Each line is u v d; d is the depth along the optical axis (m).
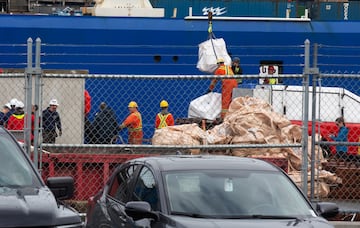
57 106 59.66
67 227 26.98
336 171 55.81
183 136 52.62
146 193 31.70
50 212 26.56
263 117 54.56
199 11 105.94
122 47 88.88
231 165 32.91
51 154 50.75
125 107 75.69
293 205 31.12
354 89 91.88
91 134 61.59
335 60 93.31
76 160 51.00
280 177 32.78
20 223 25.81
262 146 46.69
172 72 90.75
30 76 45.44
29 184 29.80
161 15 99.25
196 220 28.95
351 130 72.19
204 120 62.00
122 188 34.19
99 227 33.91
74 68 88.06
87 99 66.06
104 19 91.75
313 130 47.28
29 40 45.47
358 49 94.12
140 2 99.69
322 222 29.84
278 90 74.88
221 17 95.50
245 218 29.77
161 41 91.44
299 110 75.25
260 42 93.38
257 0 105.56
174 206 29.95
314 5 113.31
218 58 75.12
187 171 31.88
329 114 75.00
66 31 89.31
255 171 32.72
